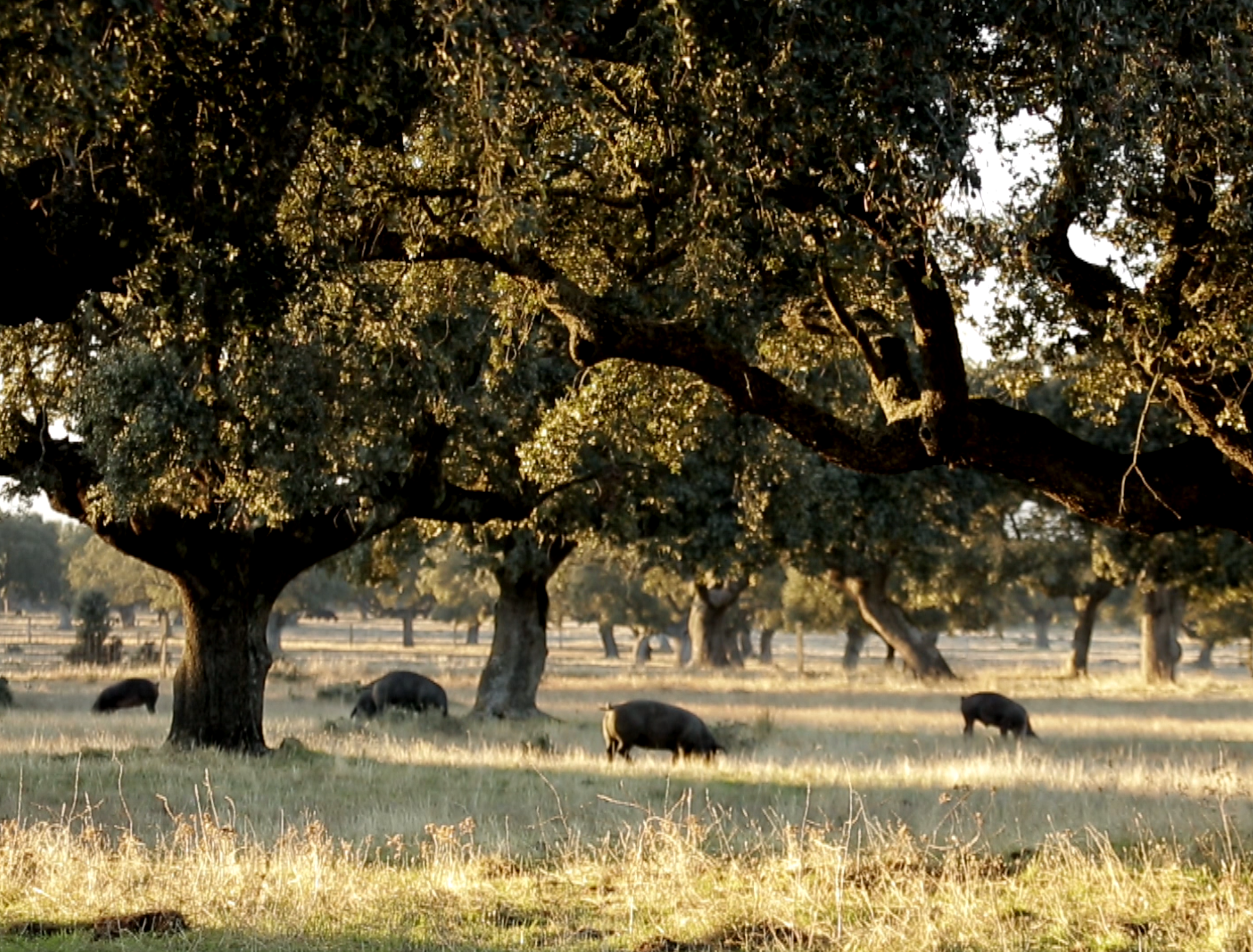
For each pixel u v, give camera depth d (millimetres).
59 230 21859
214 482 46938
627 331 29281
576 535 71688
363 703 82562
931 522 111312
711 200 25141
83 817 33062
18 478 47469
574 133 30625
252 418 41531
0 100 18453
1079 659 163125
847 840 28891
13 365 43656
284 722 73125
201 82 22469
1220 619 175875
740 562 91500
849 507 96438
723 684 134750
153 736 62906
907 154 23250
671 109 25016
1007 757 58500
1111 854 27984
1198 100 23734
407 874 27703
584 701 109062
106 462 43844
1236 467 29141
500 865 28828
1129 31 22719
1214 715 99375
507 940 22203
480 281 36438
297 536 55219
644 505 74938
